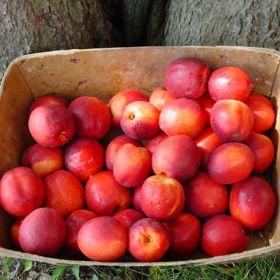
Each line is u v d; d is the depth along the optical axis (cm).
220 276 62
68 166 66
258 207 59
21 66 69
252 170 62
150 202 56
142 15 90
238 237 58
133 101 69
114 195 62
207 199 60
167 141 59
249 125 61
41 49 73
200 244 61
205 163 63
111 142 67
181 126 62
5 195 59
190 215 60
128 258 58
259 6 71
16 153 67
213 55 68
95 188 62
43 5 71
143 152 61
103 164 67
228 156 58
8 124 66
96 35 82
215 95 65
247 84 64
